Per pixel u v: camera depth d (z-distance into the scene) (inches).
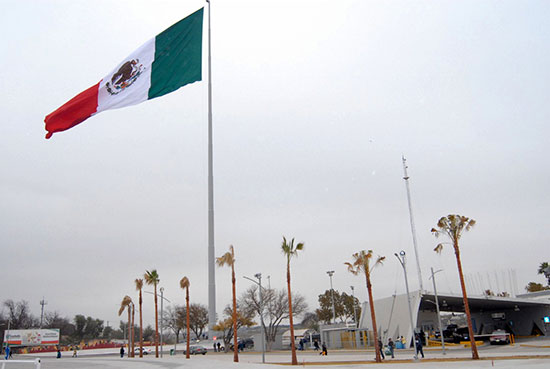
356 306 4365.2
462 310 3046.3
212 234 2073.1
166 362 1529.3
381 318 2839.6
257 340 3038.9
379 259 1521.9
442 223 1466.5
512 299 2452.0
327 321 4288.9
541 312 2628.0
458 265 1437.0
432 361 1326.3
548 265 4347.9
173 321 4704.7
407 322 2475.4
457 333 2559.1
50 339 3959.2
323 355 1999.3
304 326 5022.1
